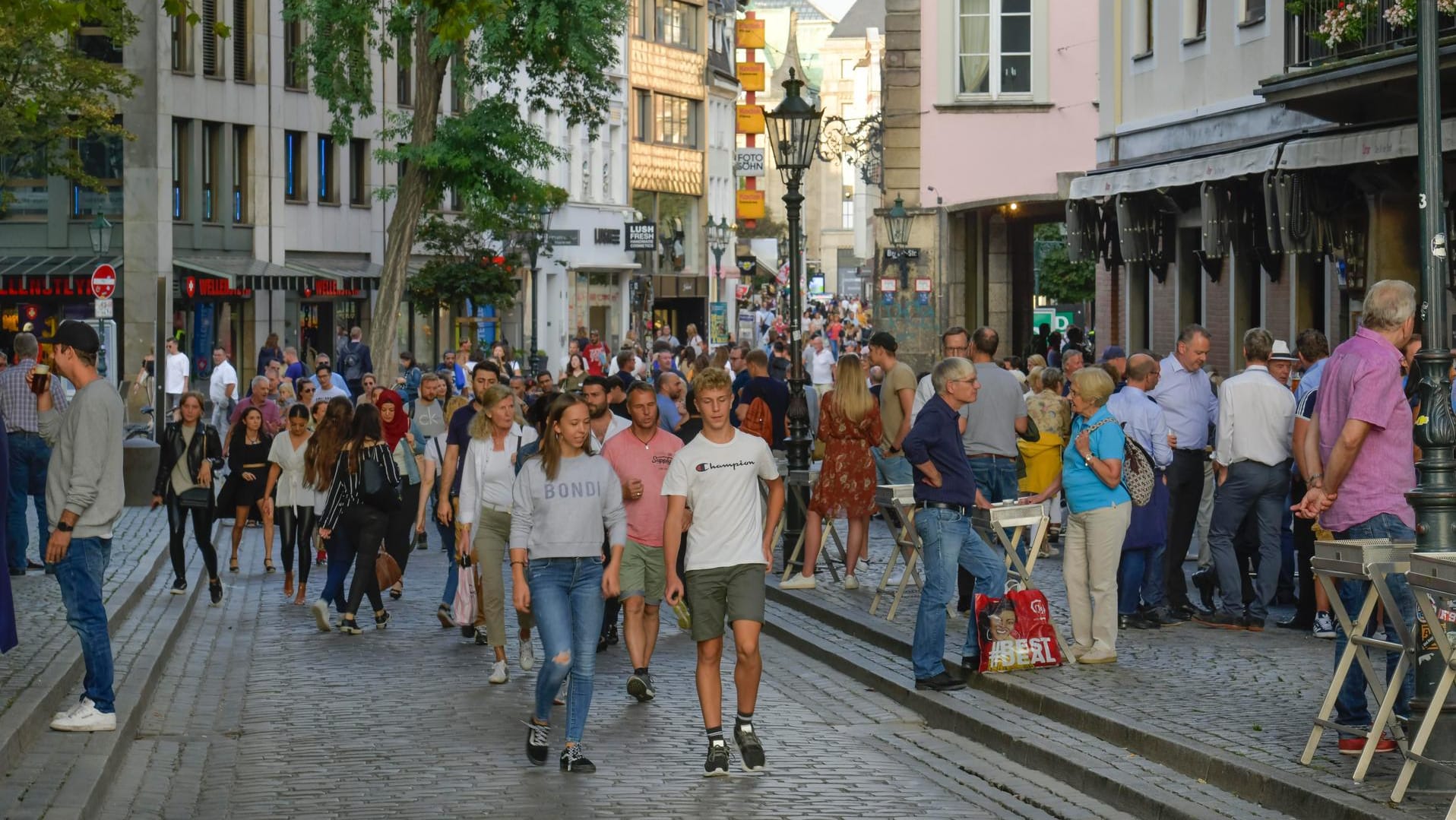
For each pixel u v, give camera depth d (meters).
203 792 25.11
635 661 32.34
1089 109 104.06
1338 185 53.62
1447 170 48.62
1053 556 49.84
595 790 25.06
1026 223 116.44
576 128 168.38
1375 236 53.28
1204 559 45.47
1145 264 76.25
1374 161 48.28
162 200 115.62
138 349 115.25
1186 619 37.34
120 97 114.69
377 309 96.81
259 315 125.19
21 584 42.59
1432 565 20.94
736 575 26.42
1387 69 45.91
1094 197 70.88
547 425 26.84
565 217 166.25
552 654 26.48
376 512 40.78
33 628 35.41
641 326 183.88
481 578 35.81
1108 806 24.30
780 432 52.34
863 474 43.88
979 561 32.06
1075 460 31.98
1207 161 58.94
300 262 130.00
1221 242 59.50
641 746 28.30
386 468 40.66
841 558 48.94
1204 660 32.28
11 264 114.56
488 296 124.75
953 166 105.94
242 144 124.81
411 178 96.75
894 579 45.72
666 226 191.12
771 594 44.66
